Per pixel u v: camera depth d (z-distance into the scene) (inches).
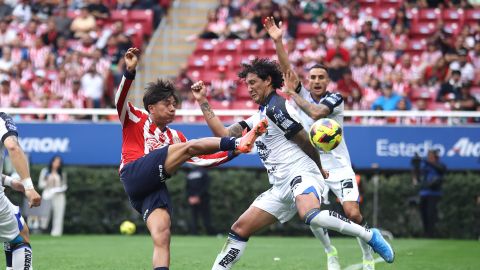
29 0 2696.9
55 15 2623.0
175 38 2664.9
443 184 1951.3
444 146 1945.1
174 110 837.2
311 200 855.1
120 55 2393.0
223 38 2534.5
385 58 2311.8
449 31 2519.7
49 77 2373.3
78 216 2050.9
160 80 840.3
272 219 896.9
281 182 889.5
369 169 1963.6
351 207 1032.2
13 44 2465.6
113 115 2123.5
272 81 888.9
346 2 2588.6
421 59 2331.4
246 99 2297.0
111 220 2058.3
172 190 2037.4
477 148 1939.0
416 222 1963.6
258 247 1616.6
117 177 2050.9
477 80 2281.0
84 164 2041.1
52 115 2130.9
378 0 2608.3
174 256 1390.3
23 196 2001.7
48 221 1990.7
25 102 2292.1
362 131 1959.9
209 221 1998.0
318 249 1557.6
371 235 861.8
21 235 832.3
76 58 2347.4
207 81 2413.9
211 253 1453.0
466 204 1945.1
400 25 2418.8
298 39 2469.2
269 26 995.9
